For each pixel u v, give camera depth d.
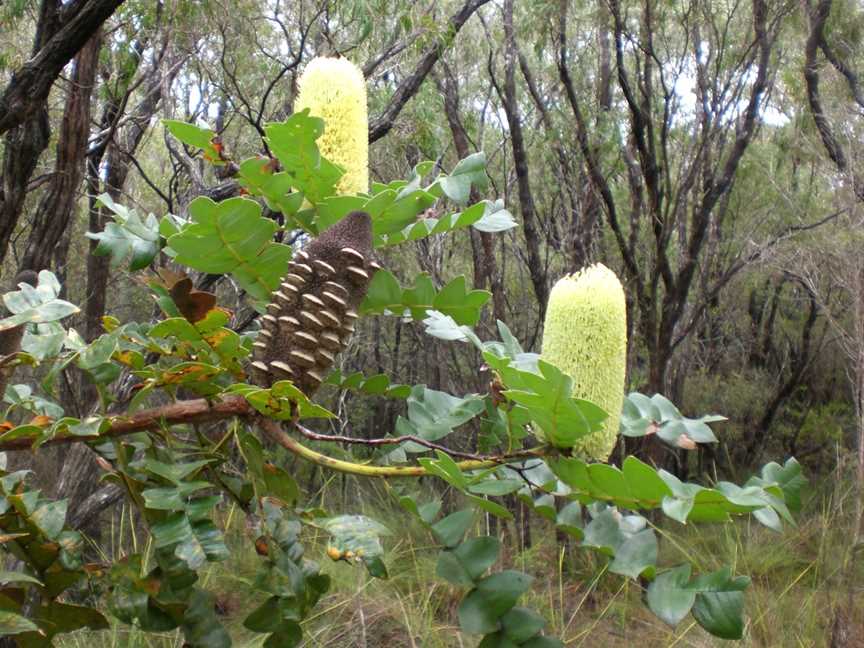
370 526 1.28
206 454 1.40
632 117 6.22
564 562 5.08
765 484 1.30
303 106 1.57
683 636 4.18
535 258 6.12
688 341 7.89
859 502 4.86
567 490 1.46
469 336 1.48
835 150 6.16
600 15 6.12
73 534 1.41
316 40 5.59
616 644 4.24
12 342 1.30
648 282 6.52
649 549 1.23
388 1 4.88
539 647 1.22
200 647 1.34
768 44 5.77
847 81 6.16
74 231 7.18
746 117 5.76
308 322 1.25
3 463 1.59
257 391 1.21
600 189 5.86
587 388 1.33
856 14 6.23
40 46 3.59
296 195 1.46
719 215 7.43
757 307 9.84
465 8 5.46
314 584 1.34
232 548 4.39
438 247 6.32
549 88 6.94
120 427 1.35
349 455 1.72
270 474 1.46
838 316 7.16
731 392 8.64
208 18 4.94
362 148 1.60
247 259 1.39
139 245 1.54
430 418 1.70
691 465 8.71
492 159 7.52
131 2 4.67
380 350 8.98
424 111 5.85
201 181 4.66
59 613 1.38
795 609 4.85
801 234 6.74
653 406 1.58
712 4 6.39
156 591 1.33
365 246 1.30
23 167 3.66
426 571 4.82
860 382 5.18
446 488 5.98
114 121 5.03
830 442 8.27
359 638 3.95
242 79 5.93
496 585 1.27
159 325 1.33
